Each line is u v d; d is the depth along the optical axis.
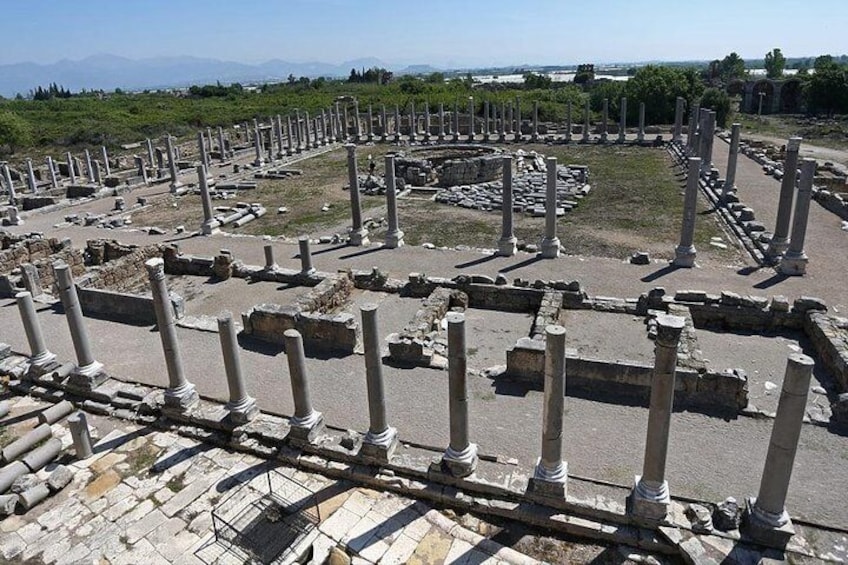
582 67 150.00
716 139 60.31
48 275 27.91
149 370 18.89
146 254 28.09
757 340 19.69
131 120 90.62
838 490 12.52
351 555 11.70
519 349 16.95
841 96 86.31
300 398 14.47
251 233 35.50
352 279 25.22
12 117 70.00
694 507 11.74
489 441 14.56
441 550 11.77
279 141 62.78
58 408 16.81
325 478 13.98
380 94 111.56
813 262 25.58
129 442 15.61
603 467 13.46
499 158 47.72
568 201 39.12
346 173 53.91
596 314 21.72
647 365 15.85
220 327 14.70
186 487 13.88
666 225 33.78
